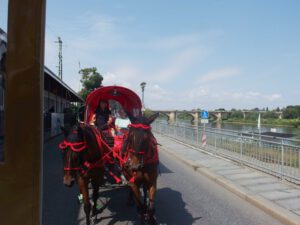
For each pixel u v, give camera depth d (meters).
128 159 6.18
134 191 6.52
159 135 31.98
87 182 6.48
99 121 8.86
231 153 15.67
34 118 3.04
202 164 14.64
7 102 3.02
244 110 68.56
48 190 10.02
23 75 3.02
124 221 7.38
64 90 41.00
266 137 12.80
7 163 3.03
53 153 17.36
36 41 3.02
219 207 8.63
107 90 8.93
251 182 10.86
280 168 11.30
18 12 3.01
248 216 7.92
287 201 8.62
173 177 12.50
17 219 3.04
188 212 8.19
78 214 7.84
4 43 3.22
